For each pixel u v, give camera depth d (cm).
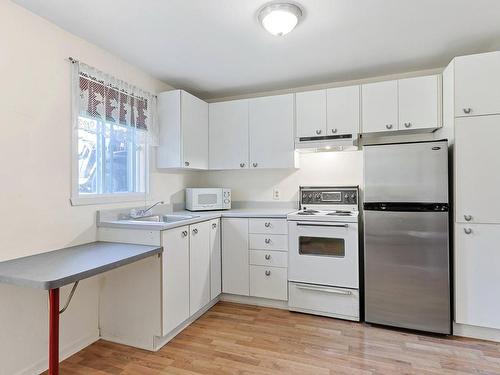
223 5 178
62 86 200
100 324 224
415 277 228
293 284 267
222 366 187
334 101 281
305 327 238
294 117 296
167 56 247
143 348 210
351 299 248
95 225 225
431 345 209
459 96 217
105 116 231
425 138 280
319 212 289
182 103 282
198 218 253
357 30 209
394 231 233
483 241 213
